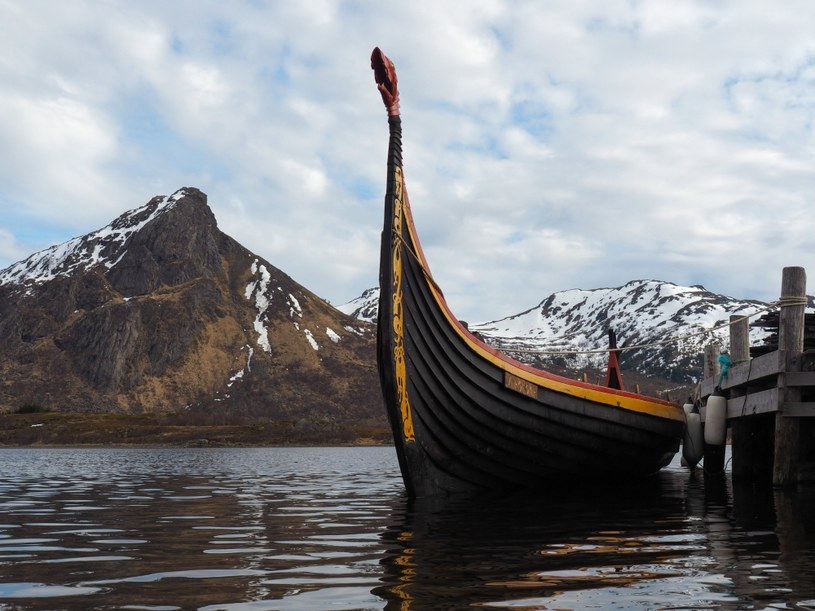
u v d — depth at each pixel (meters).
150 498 18.30
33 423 155.75
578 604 6.20
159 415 166.12
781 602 6.21
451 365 16.20
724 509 13.73
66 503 16.83
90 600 6.46
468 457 16.94
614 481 20.69
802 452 18.92
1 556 8.86
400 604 6.24
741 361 19.75
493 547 9.28
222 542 10.02
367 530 11.15
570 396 18.42
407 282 15.73
